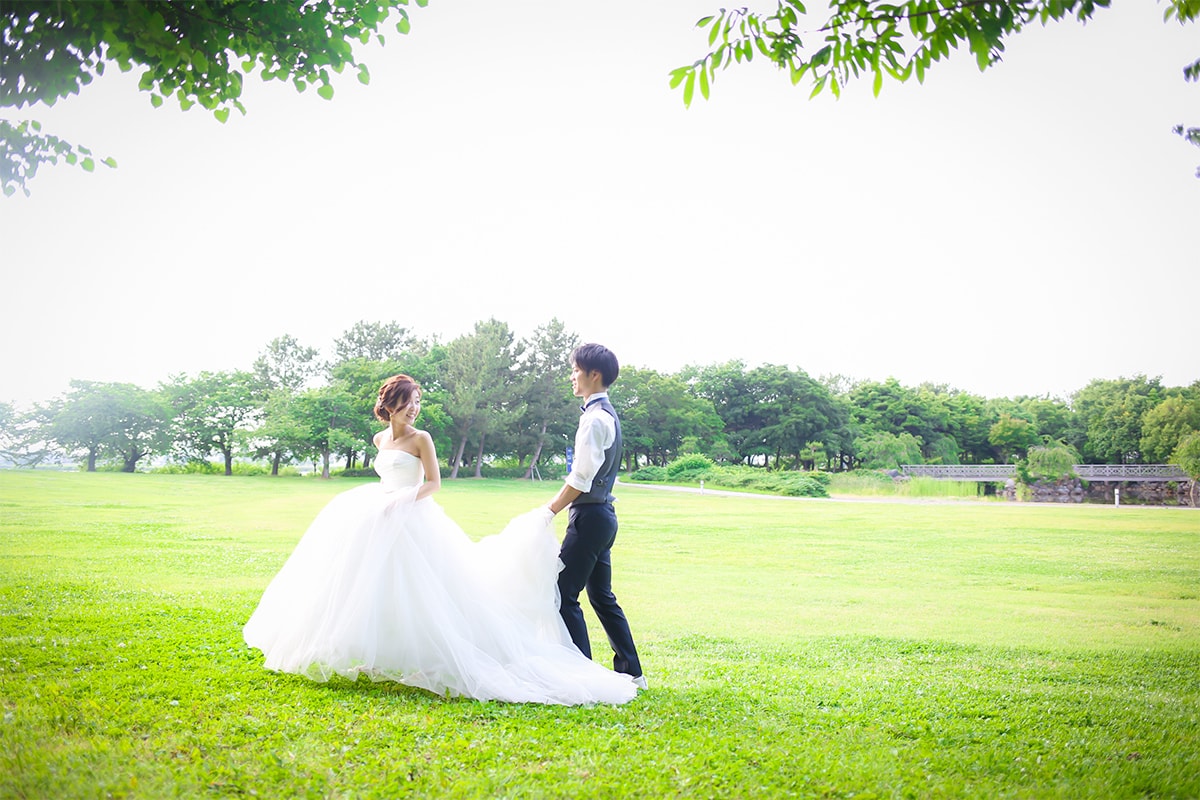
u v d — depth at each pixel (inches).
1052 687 227.3
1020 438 2965.1
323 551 194.5
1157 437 2635.3
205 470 2133.4
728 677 226.7
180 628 249.6
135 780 123.0
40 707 160.2
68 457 1979.6
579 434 191.9
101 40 155.6
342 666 180.5
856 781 135.3
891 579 495.5
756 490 1777.8
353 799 120.5
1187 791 139.9
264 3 175.3
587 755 143.1
